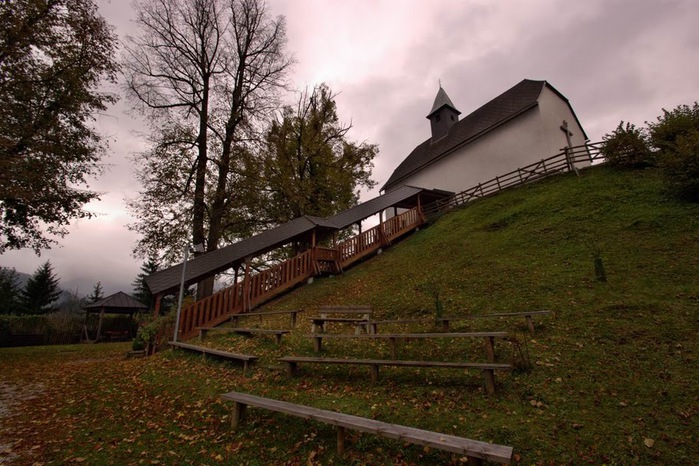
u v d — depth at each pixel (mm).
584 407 4504
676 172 10945
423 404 4926
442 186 27844
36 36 12727
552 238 11930
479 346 6797
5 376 8391
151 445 4391
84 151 14281
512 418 4383
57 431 4918
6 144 11031
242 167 19016
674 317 6340
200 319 11320
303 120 23812
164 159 16703
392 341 6625
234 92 20047
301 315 11617
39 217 13477
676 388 4609
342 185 24938
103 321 25484
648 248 9328
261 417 4914
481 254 12766
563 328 6910
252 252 13406
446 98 32125
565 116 24516
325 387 5859
